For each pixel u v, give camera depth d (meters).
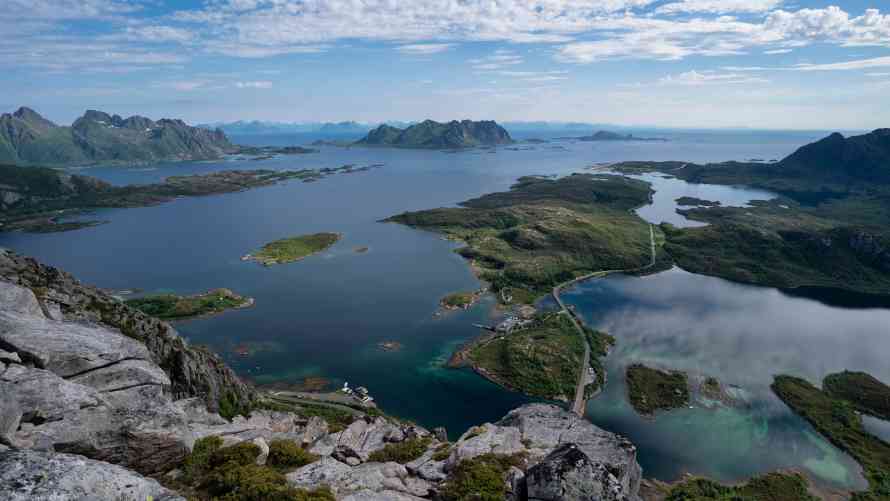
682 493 84.81
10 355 34.41
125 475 22.98
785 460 97.12
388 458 47.00
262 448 40.59
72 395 32.41
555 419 51.72
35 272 68.69
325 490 32.84
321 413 104.56
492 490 35.59
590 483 30.83
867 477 92.00
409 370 131.25
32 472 20.48
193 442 39.00
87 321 52.75
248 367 131.25
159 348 68.31
